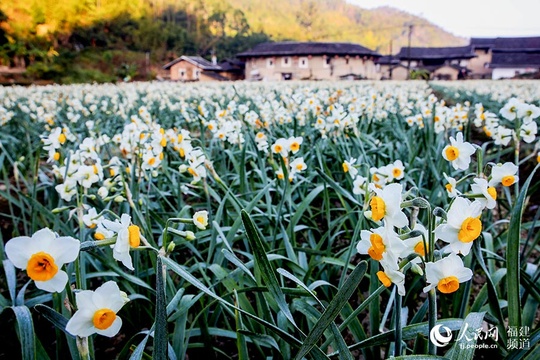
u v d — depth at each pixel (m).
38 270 0.86
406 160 3.84
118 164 2.12
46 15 57.62
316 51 62.22
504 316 1.85
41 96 12.50
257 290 1.56
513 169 1.35
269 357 1.72
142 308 2.28
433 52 77.81
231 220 2.72
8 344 1.98
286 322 1.65
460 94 14.88
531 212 3.79
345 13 161.88
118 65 57.47
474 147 1.41
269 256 1.81
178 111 8.40
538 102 9.78
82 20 63.84
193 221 1.32
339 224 2.57
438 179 2.77
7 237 3.42
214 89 14.20
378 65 70.12
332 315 0.97
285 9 139.50
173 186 3.10
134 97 10.86
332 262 2.03
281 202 2.24
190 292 2.37
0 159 2.82
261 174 3.01
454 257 0.94
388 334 1.25
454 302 1.96
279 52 63.22
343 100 6.31
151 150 2.44
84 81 43.44
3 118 5.45
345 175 3.25
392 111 6.13
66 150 3.70
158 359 1.00
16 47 43.03
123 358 1.49
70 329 0.90
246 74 65.81
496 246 2.46
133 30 73.12
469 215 0.96
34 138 5.89
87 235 2.29
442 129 3.99
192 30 93.62
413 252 1.01
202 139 3.50
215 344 2.13
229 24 107.06
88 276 1.91
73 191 1.84
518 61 67.06
